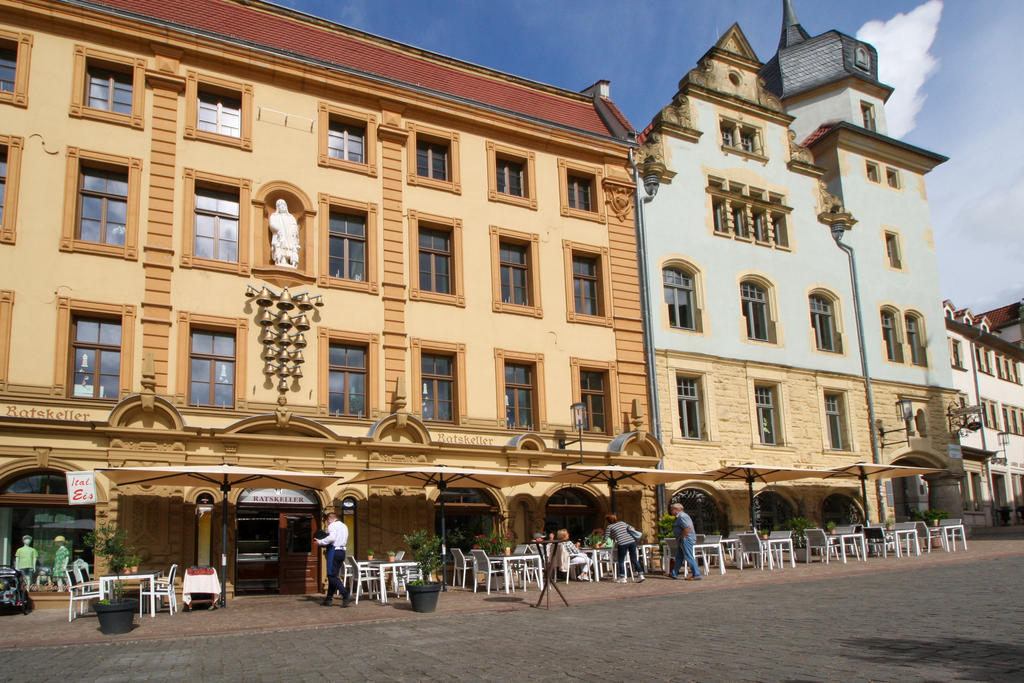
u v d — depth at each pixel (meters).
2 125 18.59
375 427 20.94
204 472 15.73
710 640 10.13
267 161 21.48
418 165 24.12
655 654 9.30
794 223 31.48
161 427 18.56
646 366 26.25
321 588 19.98
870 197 34.19
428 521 21.59
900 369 32.91
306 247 21.45
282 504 20.16
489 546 20.38
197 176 20.47
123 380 18.64
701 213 29.05
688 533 19.31
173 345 19.31
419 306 22.72
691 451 26.53
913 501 33.16
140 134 20.05
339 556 16.41
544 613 13.96
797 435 29.20
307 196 21.77
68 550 17.77
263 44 21.86
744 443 27.86
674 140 29.14
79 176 19.34
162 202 19.89
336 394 21.34
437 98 24.19
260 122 21.62
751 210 30.45
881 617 11.50
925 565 20.28
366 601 17.09
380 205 22.81
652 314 26.83
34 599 17.06
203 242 20.52
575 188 26.81
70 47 19.67
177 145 20.44
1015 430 46.22
